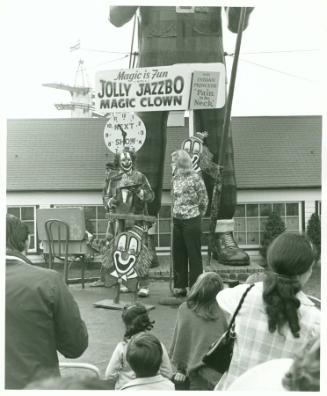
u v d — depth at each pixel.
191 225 6.46
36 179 10.47
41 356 2.80
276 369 2.02
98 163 10.74
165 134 7.91
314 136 10.65
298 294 2.66
